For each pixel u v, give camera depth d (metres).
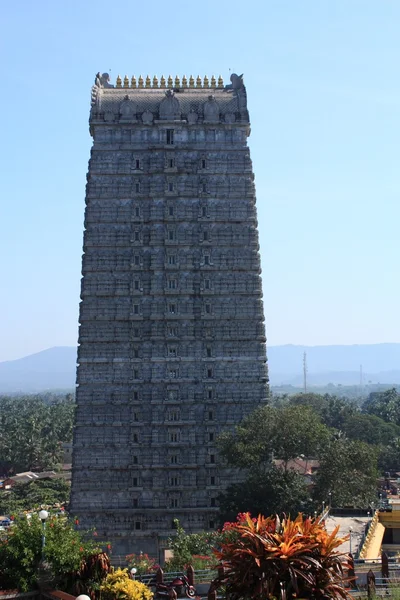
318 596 28.27
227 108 111.88
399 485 159.38
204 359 106.00
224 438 99.88
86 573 39.09
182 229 108.62
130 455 103.81
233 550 29.47
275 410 101.94
